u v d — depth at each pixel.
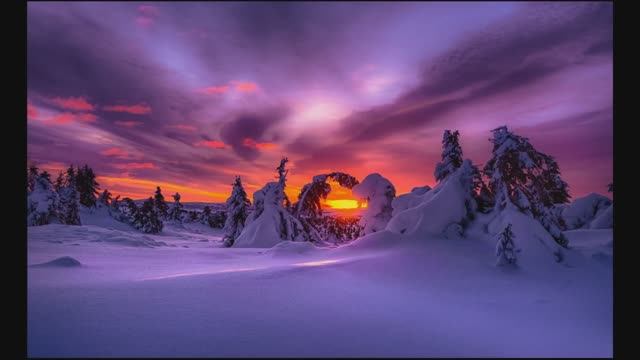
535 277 10.95
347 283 10.49
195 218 92.00
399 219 17.19
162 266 15.39
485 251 13.60
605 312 7.25
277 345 5.45
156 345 5.34
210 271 13.27
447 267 12.02
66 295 7.96
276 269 12.32
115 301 7.69
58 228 29.33
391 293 9.39
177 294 8.62
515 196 14.66
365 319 6.91
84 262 15.48
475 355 5.23
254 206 34.56
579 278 10.23
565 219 26.91
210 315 6.94
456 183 16.88
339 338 5.80
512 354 5.29
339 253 16.08
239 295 8.75
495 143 15.41
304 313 7.26
